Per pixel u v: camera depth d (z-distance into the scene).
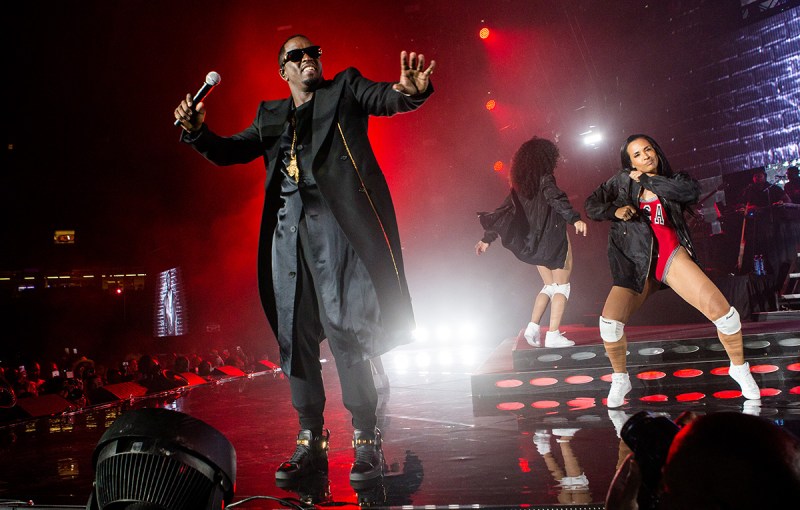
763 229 9.92
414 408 4.28
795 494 0.91
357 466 2.49
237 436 3.63
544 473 2.38
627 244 3.87
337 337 2.67
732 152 12.73
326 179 2.64
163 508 1.51
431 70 2.40
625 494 1.18
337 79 2.77
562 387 4.57
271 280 2.87
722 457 0.93
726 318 3.60
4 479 2.92
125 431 1.53
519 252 5.07
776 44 12.09
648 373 4.44
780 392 3.82
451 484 2.34
